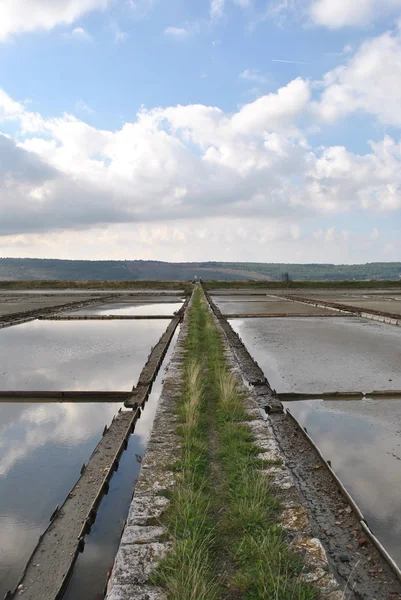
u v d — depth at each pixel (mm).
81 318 23438
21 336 17172
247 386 8867
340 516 4449
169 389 8562
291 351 13641
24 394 9023
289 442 6410
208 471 5234
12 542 4156
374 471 5480
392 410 7914
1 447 6441
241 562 3516
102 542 4172
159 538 3863
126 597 3178
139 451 6316
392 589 3414
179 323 21016
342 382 9805
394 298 40219
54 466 5781
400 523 4355
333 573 3498
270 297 43906
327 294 49188
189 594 3031
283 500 4484
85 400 8969
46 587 3510
